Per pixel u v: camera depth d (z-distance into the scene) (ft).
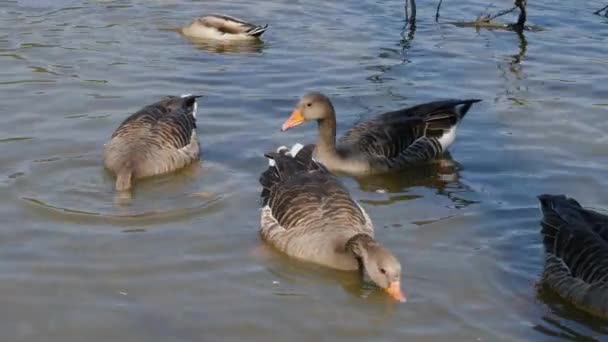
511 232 42.86
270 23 76.33
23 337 33.42
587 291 36.42
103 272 37.81
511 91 61.98
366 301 36.96
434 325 35.40
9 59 63.77
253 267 39.06
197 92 59.88
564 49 71.15
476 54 69.56
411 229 43.04
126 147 47.88
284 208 41.22
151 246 40.11
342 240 39.40
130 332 33.91
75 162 48.29
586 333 35.27
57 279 37.11
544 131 55.42
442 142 53.06
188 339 33.65
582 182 48.39
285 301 36.63
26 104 55.67
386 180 50.11
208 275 38.17
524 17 75.61
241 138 53.01
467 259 40.27
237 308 35.86
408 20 77.15
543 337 34.86
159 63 65.41
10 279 36.94
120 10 77.20
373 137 51.47
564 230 38.63
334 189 41.83
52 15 74.38
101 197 44.68
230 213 43.57
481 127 56.18
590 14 80.38
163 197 45.11
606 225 38.88
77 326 34.14
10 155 48.44
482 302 37.06
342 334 34.53
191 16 77.36
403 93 60.95
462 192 47.78
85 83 60.03
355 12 79.56
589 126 56.03
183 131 50.08
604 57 69.41
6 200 43.47
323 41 71.72
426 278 38.65
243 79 62.85
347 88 61.62
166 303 35.88
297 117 50.47
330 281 38.42
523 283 38.60
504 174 49.80
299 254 39.83
